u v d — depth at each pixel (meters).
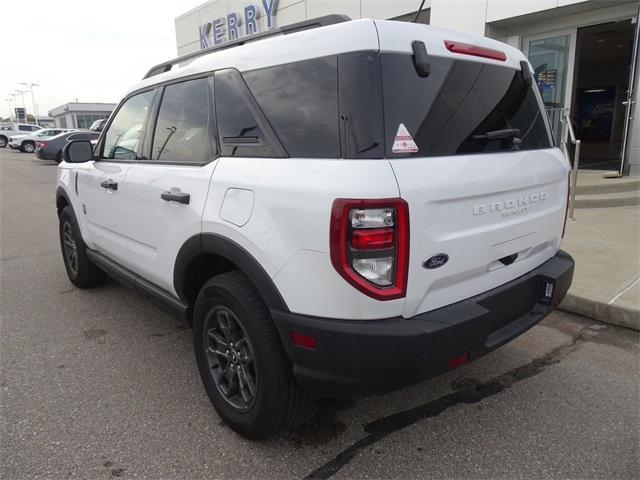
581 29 8.20
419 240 2.02
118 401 2.97
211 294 2.58
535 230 2.70
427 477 2.31
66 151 4.29
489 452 2.48
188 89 3.02
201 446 2.55
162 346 3.70
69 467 2.40
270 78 2.44
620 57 14.44
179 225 2.79
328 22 2.49
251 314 2.33
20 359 3.51
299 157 2.20
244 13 14.24
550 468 2.36
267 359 2.31
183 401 2.96
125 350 3.64
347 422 2.74
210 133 2.75
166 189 2.92
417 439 2.59
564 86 8.49
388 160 1.99
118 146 3.81
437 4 9.20
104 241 3.99
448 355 2.11
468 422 2.72
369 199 1.90
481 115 2.44
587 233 5.91
